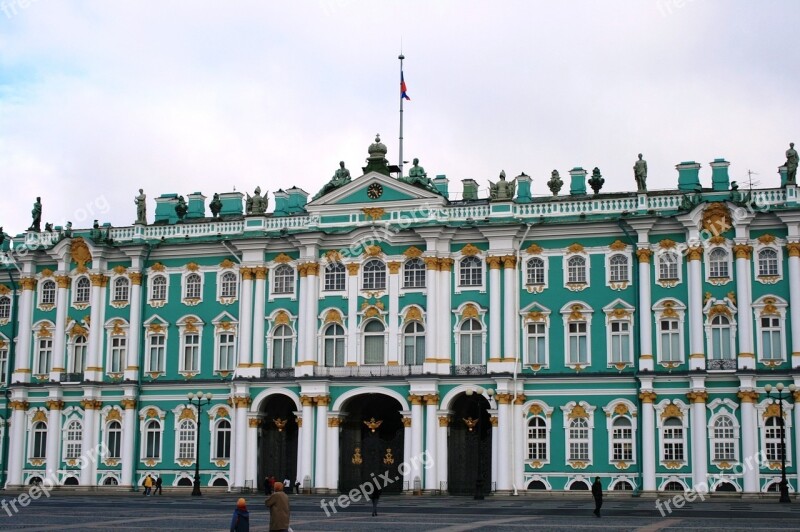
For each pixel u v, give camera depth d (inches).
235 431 3316.9
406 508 2450.8
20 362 3587.6
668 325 3068.4
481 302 3203.7
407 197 3304.6
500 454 3093.0
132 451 3425.2
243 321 3376.0
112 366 3513.8
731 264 3034.0
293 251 3390.7
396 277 3277.6
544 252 3193.9
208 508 2422.5
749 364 2962.6
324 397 3225.9
